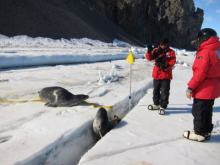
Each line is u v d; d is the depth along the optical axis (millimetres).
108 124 3848
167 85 4316
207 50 2719
